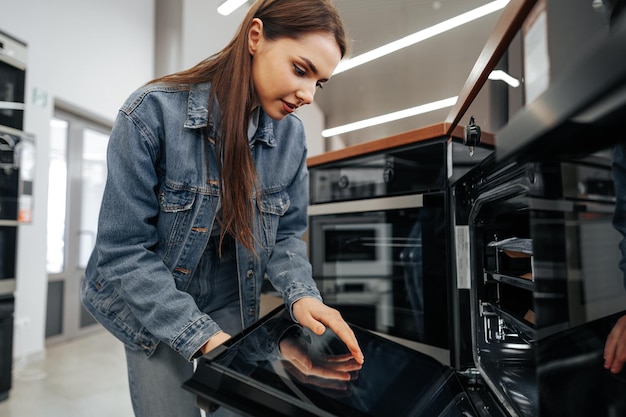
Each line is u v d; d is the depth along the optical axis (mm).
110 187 687
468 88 654
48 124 2904
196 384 535
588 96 287
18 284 2682
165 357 792
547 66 345
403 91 2811
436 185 1060
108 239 692
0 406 2014
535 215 383
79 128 3457
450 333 1029
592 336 315
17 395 2160
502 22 448
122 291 692
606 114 279
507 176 556
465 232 870
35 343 2797
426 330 1095
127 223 691
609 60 264
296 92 684
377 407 501
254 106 775
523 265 723
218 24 3537
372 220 1271
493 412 597
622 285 286
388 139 1185
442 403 586
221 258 871
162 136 724
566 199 334
